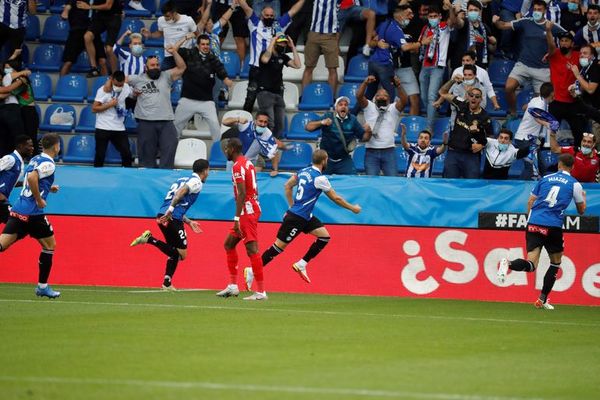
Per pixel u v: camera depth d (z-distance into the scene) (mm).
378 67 65688
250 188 45594
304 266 48156
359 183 54438
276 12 71625
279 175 55281
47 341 30219
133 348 29125
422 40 65250
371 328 36125
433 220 53406
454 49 66125
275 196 54906
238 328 34656
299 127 65938
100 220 56000
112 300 44844
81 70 72250
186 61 63812
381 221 53781
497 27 67938
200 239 55156
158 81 61875
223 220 55062
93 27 70188
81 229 56094
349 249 53812
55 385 22953
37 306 41094
